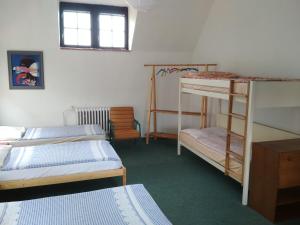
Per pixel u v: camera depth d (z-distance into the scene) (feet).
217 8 15.87
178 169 13.21
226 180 11.93
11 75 15.56
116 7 17.26
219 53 15.90
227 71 15.21
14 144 12.67
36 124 16.48
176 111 17.49
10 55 15.34
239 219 8.91
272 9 11.73
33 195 10.38
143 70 18.04
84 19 16.92
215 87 11.39
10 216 6.24
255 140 12.41
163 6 15.42
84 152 10.89
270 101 9.20
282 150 8.54
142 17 15.78
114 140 17.72
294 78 10.75
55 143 13.05
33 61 15.76
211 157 11.62
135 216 6.29
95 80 17.15
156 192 10.75
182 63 18.88
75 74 16.70
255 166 9.34
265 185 8.96
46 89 16.30
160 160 14.48
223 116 15.28
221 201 10.07
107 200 7.04
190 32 17.54
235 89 9.89
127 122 17.43
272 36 11.80
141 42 17.25
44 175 9.54
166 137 17.98
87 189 11.00
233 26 14.46
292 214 9.16
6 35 15.14
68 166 9.84
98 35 17.24
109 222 6.03
